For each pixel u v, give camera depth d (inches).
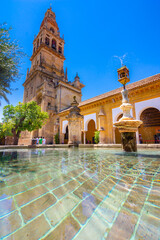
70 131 382.3
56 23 1818.4
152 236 30.6
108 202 45.1
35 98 1321.4
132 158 136.5
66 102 1288.1
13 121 787.4
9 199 47.3
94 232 31.8
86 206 42.9
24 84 1615.4
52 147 397.1
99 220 36.0
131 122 192.7
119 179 67.7
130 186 58.4
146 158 135.6
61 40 1712.6
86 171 84.4
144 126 772.6
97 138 725.3
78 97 1443.2
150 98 565.9
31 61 1708.9
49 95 1221.1
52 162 119.5
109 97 713.6
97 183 62.6
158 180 65.6
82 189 55.9
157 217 36.9
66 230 32.6
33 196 49.8
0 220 35.9
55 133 1067.3
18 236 30.9
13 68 290.5
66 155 178.4
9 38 263.3
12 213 38.9
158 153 180.5
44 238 30.4
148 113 772.6
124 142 206.2
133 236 30.5
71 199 47.4
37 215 38.4
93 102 791.7
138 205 42.8
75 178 70.5
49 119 1154.0
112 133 696.4
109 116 722.8
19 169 92.2
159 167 93.3
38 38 1669.5
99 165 102.5
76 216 37.8
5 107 781.3
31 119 780.0
